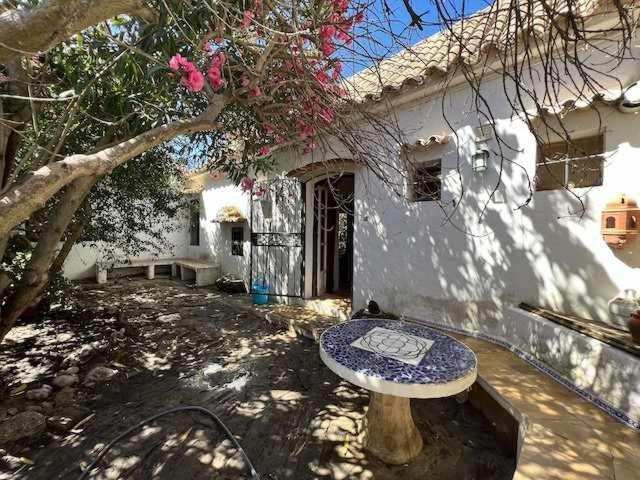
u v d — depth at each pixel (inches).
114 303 275.4
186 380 149.3
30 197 56.7
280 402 132.0
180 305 276.4
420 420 121.8
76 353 171.9
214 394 137.1
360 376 91.1
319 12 84.8
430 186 176.2
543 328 121.5
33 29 49.2
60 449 100.8
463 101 156.7
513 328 139.6
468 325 159.0
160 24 77.5
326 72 108.7
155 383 145.9
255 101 109.1
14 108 99.4
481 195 152.0
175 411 123.0
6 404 122.7
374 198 199.0
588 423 89.4
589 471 71.8
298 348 188.2
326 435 111.8
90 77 105.7
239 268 346.3
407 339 117.2
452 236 163.6
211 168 183.3
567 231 127.1
